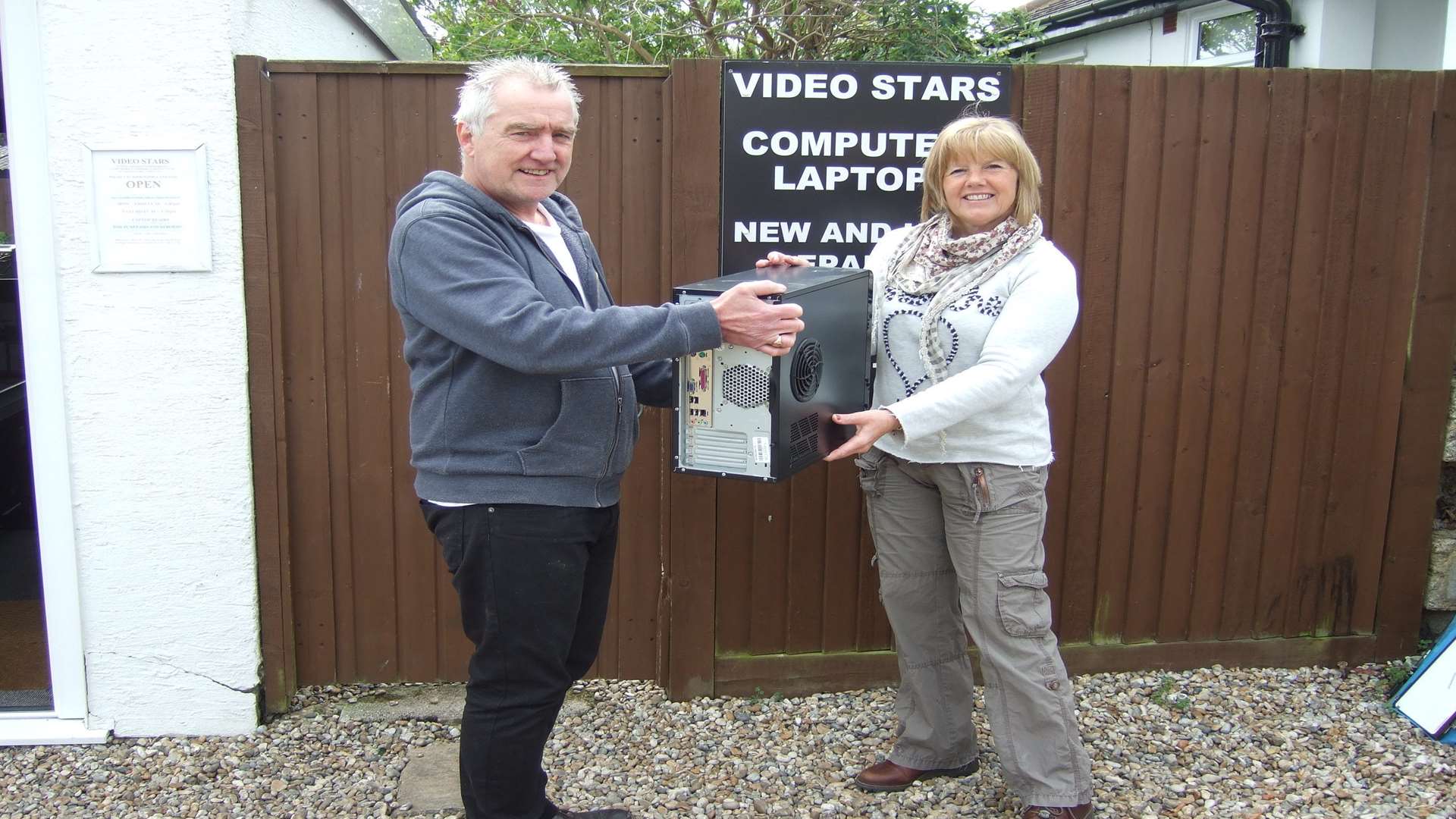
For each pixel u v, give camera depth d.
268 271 2.86
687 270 2.98
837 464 3.15
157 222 2.73
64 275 2.72
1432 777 2.73
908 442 2.14
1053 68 2.97
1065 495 3.21
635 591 3.22
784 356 2.05
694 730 3.02
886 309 2.46
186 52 2.68
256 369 2.88
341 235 2.96
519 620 2.07
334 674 3.18
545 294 2.05
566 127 2.05
